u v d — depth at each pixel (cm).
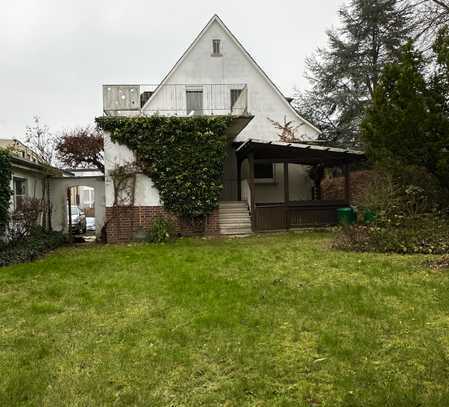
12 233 1108
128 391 309
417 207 1062
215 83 1894
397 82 988
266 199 1777
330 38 2564
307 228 1505
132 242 1355
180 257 929
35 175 1452
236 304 521
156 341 409
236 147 1719
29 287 682
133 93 1423
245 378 323
